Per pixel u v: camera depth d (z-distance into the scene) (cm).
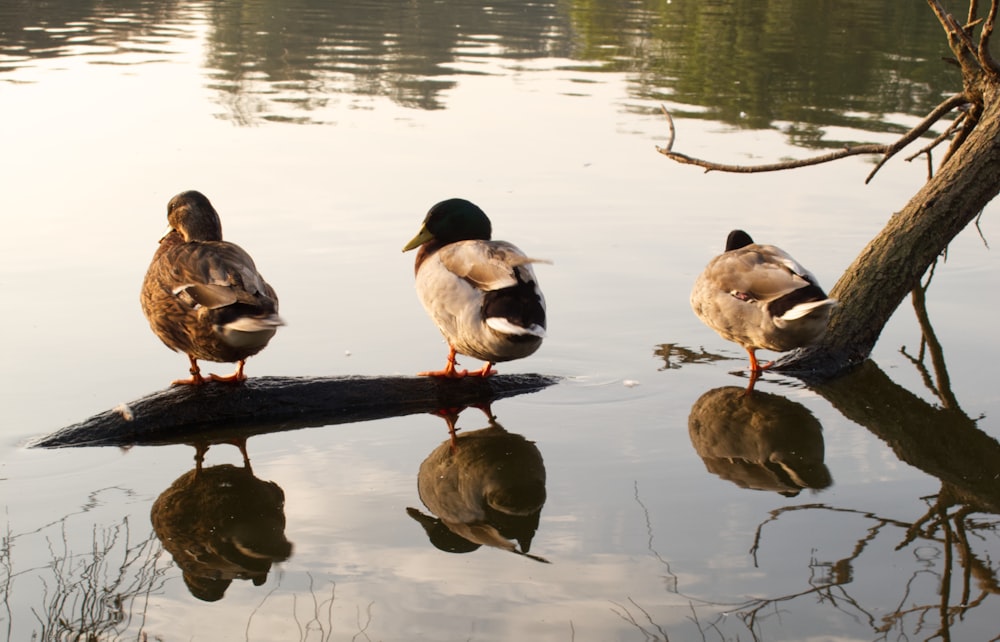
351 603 415
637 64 1908
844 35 2153
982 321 796
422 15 2559
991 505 508
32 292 795
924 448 587
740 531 477
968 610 407
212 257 548
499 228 980
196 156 1195
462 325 590
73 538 470
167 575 438
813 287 618
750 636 389
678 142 1312
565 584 429
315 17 2459
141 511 498
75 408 611
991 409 645
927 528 482
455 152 1252
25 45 1941
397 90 1639
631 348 732
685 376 690
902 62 1853
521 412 634
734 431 607
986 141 775
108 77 1658
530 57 1998
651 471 548
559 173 1169
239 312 532
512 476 544
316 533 478
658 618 402
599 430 605
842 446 590
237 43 2064
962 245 971
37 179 1088
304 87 1645
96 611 408
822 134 1355
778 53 1978
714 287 654
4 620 401
